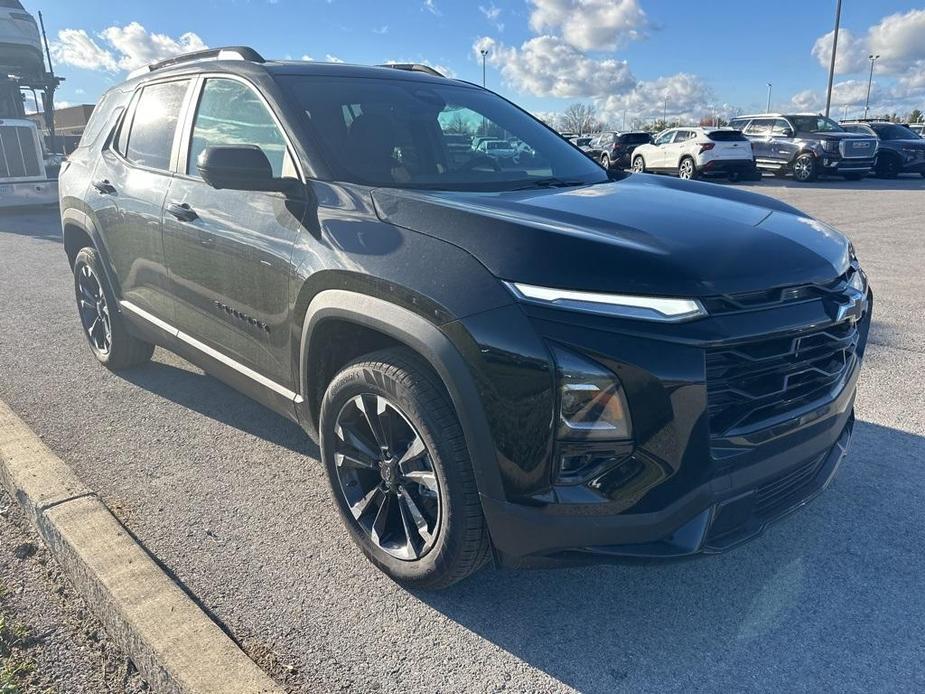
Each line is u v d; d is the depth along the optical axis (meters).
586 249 2.19
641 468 2.10
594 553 2.18
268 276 2.92
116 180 4.14
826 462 2.71
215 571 2.74
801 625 2.46
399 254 2.41
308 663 2.29
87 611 2.53
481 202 2.61
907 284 7.23
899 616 2.49
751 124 23.19
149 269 3.86
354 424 2.72
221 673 2.10
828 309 2.37
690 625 2.47
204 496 3.28
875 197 16.64
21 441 3.42
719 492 2.18
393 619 2.49
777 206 3.03
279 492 3.32
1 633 2.41
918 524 3.03
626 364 2.05
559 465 2.13
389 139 3.19
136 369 4.94
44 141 16.56
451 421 2.30
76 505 2.88
